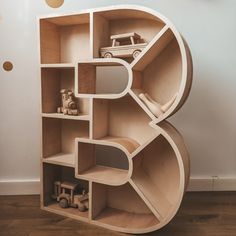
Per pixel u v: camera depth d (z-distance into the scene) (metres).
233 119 1.28
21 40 1.22
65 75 1.21
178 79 1.02
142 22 1.05
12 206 1.18
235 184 1.31
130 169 0.97
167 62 1.03
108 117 1.14
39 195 1.29
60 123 1.24
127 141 1.05
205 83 1.25
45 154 1.15
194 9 1.20
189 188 1.32
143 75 1.07
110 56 1.00
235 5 1.20
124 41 1.06
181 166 0.88
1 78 1.24
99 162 1.29
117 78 1.22
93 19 0.97
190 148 1.30
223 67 1.24
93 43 0.98
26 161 1.30
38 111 1.27
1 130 1.28
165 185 1.07
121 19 1.07
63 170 1.29
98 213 1.10
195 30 1.21
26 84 1.25
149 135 1.08
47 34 1.11
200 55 1.23
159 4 1.19
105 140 1.02
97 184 1.08
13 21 1.21
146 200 0.96
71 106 1.09
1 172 1.30
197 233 0.98
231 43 1.22
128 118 1.11
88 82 1.07
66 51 1.20
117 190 1.15
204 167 1.32
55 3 1.20
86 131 1.21
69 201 1.15
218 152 1.30
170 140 0.89
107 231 1.00
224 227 1.02
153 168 1.09
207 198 1.25
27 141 1.29
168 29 0.86
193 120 1.28
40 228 1.01
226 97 1.26
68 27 1.18
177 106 0.87
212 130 1.28
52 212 1.13
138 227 0.99
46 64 1.07
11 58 1.23
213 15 1.20
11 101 1.26
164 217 0.93
